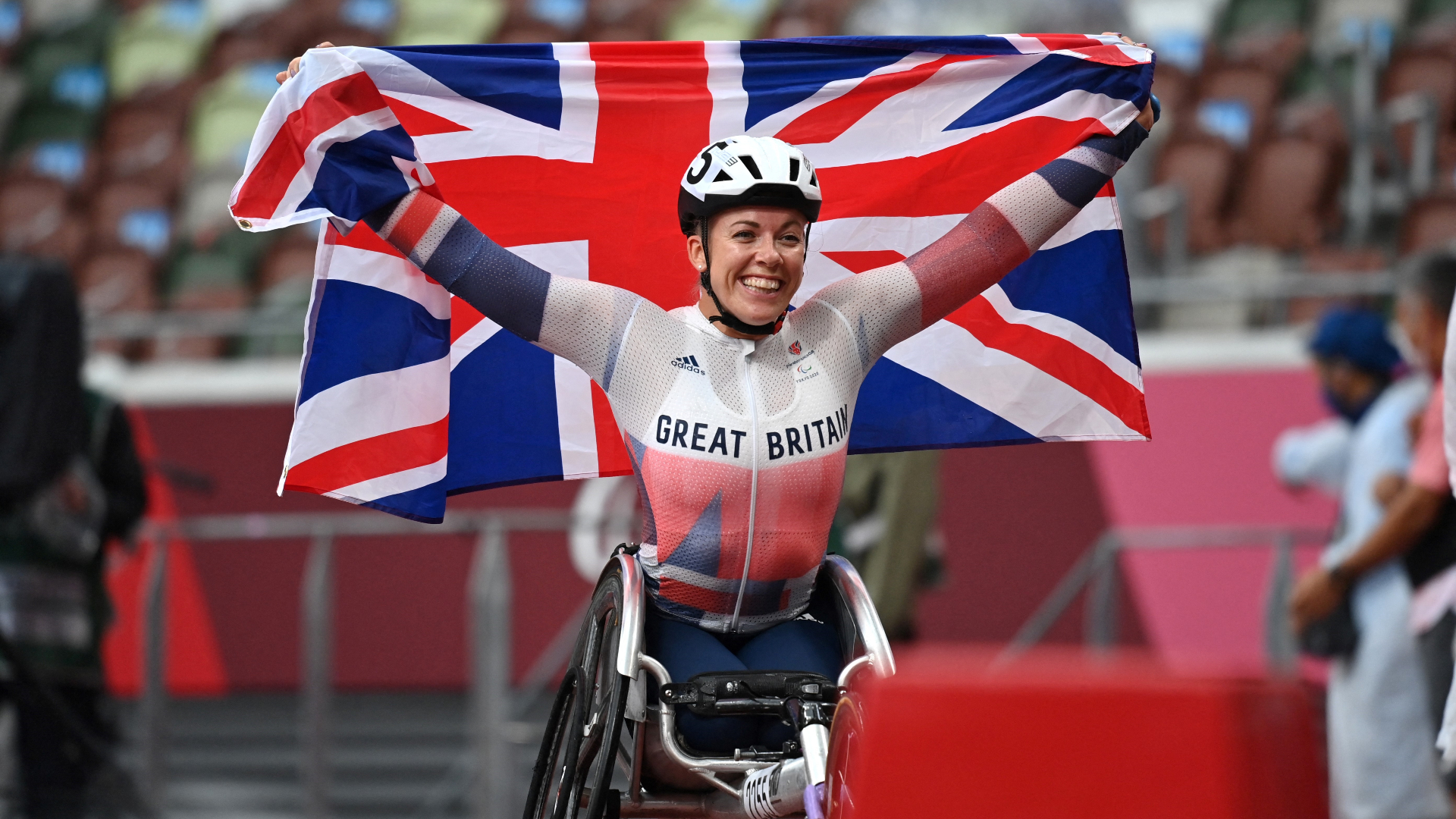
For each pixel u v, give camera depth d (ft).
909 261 39.58
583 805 36.65
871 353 38.68
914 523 69.21
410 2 173.47
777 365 37.29
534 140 44.73
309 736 81.51
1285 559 77.87
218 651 95.35
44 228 144.36
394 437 42.86
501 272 37.14
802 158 36.91
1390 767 60.59
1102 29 127.54
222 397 99.66
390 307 42.70
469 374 45.32
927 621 91.30
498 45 43.80
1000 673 19.56
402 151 37.68
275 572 95.66
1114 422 46.60
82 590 67.82
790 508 36.65
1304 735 18.49
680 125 45.29
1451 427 41.45
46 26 172.65
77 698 67.72
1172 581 86.17
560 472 46.03
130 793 68.85
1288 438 85.87
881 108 45.70
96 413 69.05
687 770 37.14
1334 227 129.80
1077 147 41.86
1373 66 127.65
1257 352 93.61
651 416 36.76
